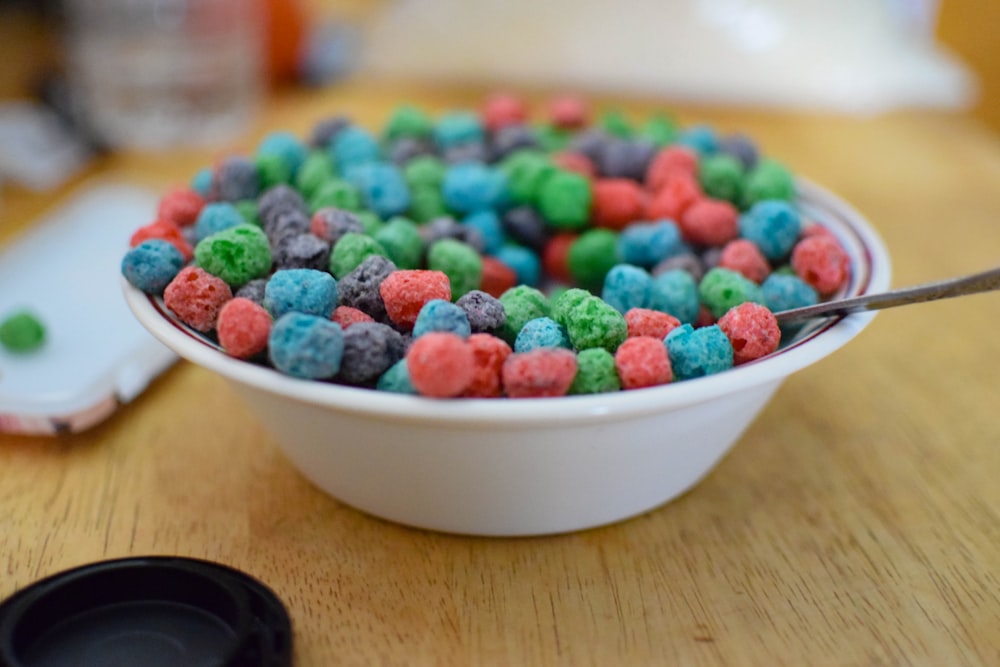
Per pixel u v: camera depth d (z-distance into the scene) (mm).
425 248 306
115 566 247
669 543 277
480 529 273
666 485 277
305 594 260
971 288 246
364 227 296
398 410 232
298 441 269
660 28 580
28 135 484
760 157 371
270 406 260
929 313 381
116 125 523
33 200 452
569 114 400
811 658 245
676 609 257
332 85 618
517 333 267
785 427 321
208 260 269
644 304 286
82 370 324
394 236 294
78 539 276
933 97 596
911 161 515
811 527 282
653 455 261
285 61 602
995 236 430
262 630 236
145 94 529
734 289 282
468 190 328
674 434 257
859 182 486
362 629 251
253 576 264
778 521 284
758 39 581
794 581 265
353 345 243
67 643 239
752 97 584
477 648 247
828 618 255
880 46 606
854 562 271
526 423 232
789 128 559
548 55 586
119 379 321
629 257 315
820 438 316
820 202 327
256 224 307
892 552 274
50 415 308
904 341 364
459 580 265
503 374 239
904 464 306
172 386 341
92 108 526
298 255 275
